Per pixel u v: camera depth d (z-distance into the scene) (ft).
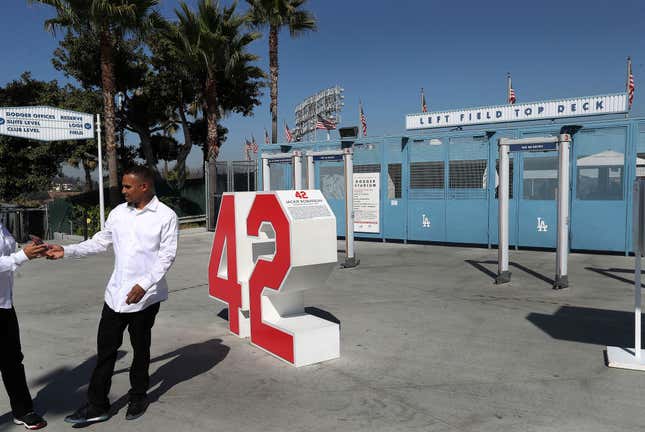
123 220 11.32
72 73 77.66
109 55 53.21
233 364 14.98
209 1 60.29
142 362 11.62
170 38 62.64
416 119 48.19
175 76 78.02
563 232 23.85
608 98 38.55
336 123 65.46
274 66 71.46
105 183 85.20
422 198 40.42
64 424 11.39
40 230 52.80
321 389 13.07
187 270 31.09
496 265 30.71
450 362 14.85
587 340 16.63
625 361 14.28
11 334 10.87
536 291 23.79
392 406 12.02
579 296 22.66
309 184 32.60
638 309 14.37
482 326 18.39
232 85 77.25
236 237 17.48
